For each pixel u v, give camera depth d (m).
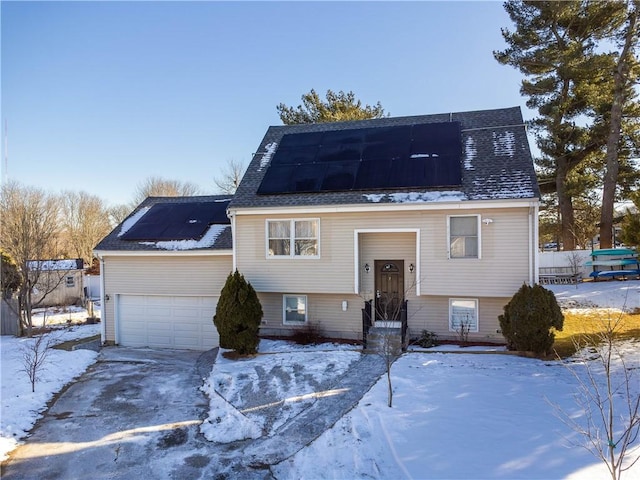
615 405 7.77
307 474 6.54
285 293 15.26
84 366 14.02
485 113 16.83
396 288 14.62
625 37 24.34
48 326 23.09
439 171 13.85
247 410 9.38
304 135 17.72
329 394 9.66
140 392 11.22
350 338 14.77
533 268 12.48
